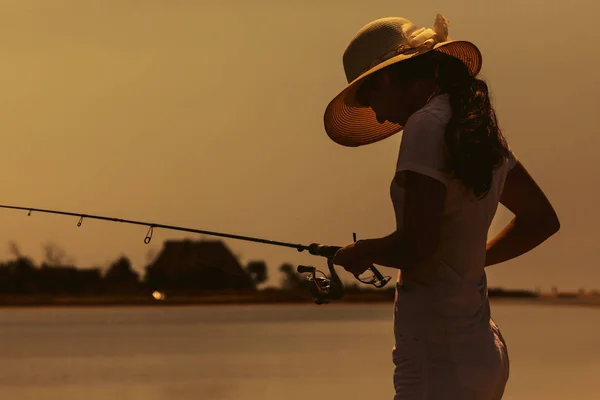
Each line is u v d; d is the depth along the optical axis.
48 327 47.72
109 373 18.59
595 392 13.60
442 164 3.03
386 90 3.30
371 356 22.50
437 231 3.04
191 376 17.55
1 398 14.24
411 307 3.19
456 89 3.16
